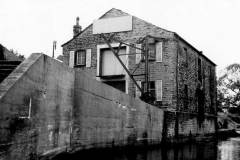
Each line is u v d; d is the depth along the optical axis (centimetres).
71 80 908
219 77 5606
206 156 1316
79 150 953
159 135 1809
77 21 2744
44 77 726
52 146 789
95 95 1067
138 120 1501
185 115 2319
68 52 2522
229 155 1369
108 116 1170
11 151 573
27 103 638
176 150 1558
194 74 2669
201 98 2850
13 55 1504
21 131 616
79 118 958
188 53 2531
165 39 2258
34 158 684
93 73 2403
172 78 2206
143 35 2309
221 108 5559
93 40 2448
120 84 2358
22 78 606
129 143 1379
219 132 3306
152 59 2275
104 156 1114
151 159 1134
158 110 1817
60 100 833
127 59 2330
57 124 817
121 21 2389
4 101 536
